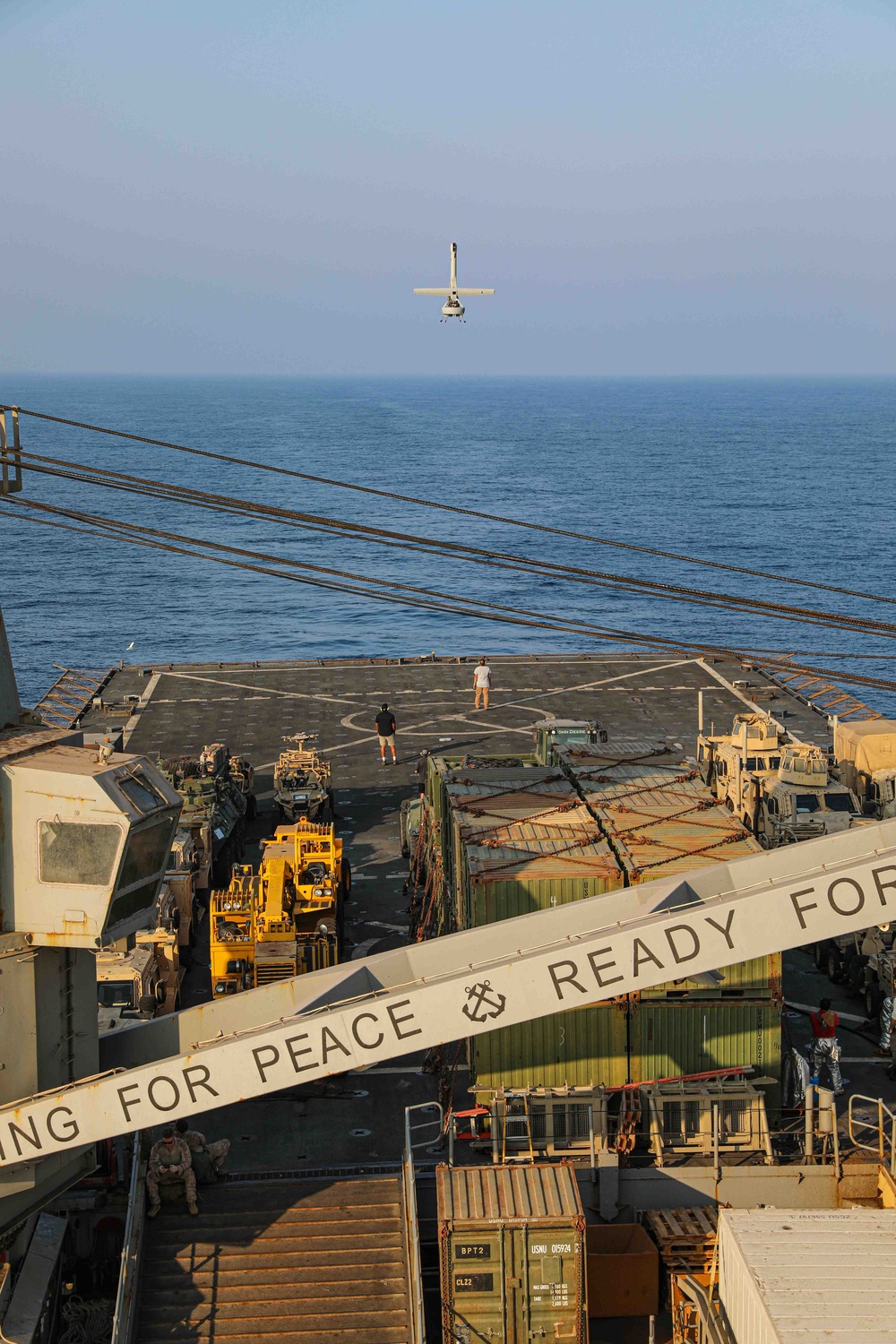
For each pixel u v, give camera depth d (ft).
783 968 114.83
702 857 86.74
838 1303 59.36
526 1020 64.44
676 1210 77.82
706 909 63.41
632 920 64.34
